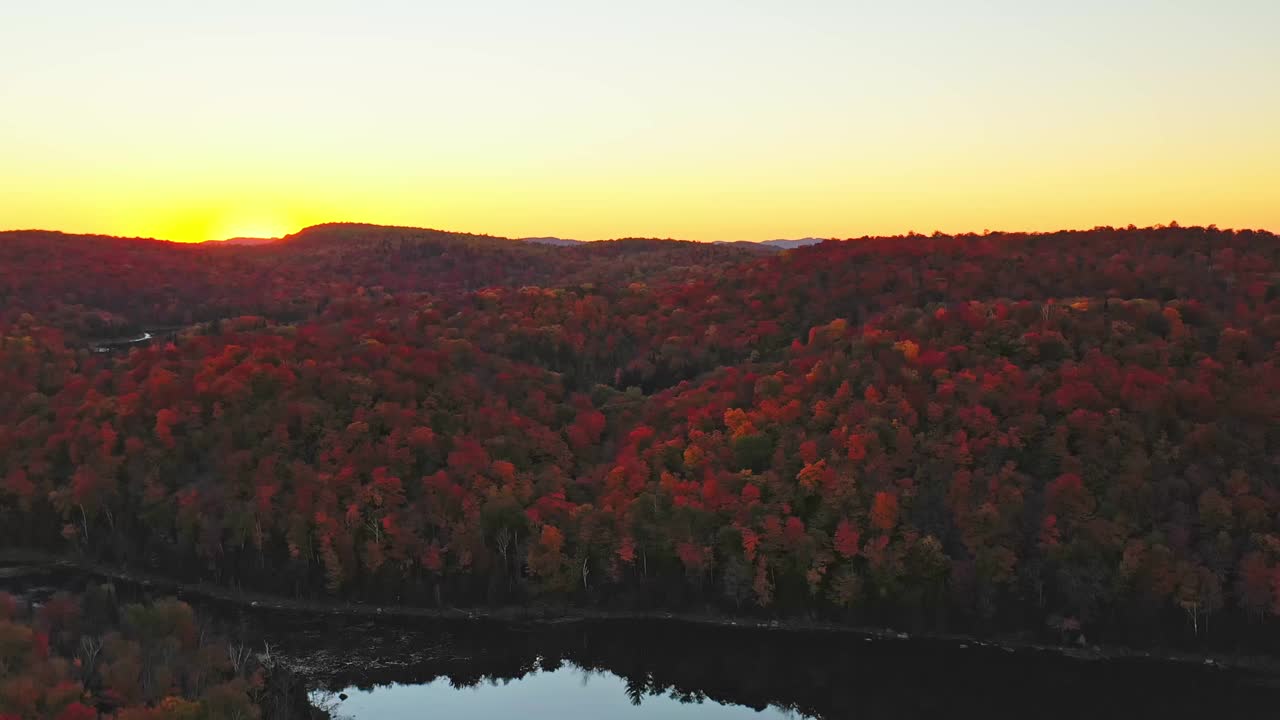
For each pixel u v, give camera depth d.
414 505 124.44
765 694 99.06
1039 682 99.31
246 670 94.25
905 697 97.50
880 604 112.12
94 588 111.25
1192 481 109.56
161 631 92.50
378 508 123.44
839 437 119.31
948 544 112.00
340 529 121.50
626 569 121.12
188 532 127.00
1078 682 98.94
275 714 86.50
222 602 120.56
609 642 111.19
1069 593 106.19
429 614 117.50
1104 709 93.56
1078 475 111.25
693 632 113.00
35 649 83.25
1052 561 108.06
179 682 83.88
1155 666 101.31
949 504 113.00
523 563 122.06
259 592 121.94
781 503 117.81
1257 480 107.69
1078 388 118.75
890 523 112.00
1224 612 103.31
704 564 117.50
